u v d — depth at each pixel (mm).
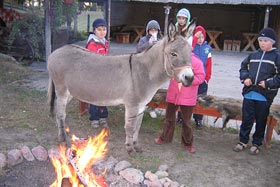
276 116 4457
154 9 19391
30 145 4266
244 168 4145
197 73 4020
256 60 4223
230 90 8367
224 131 5402
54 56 4195
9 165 3711
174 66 3398
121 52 13398
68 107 5992
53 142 4445
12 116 5289
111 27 18422
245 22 18781
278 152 4684
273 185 3768
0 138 4438
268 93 4207
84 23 21359
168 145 4684
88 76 3961
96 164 3842
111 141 4676
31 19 9789
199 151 4578
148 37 4906
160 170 3885
